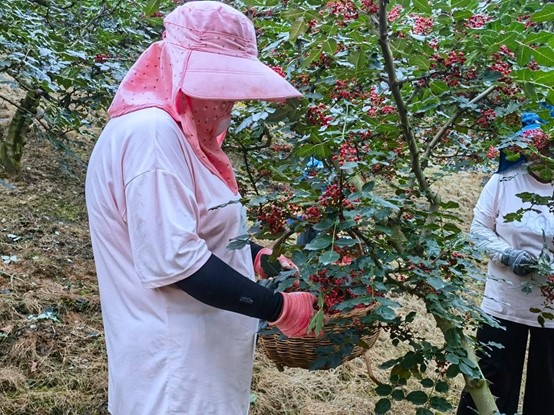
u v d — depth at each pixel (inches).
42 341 96.3
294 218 45.7
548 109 55.3
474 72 54.1
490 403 52.3
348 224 41.7
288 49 63.2
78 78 88.6
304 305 45.4
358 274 44.8
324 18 50.5
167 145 43.0
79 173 153.9
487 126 59.7
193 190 45.1
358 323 49.3
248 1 55.0
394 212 51.2
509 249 83.2
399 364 50.5
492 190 89.0
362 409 100.3
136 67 46.5
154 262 42.0
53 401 86.0
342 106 54.1
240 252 50.3
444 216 48.8
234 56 44.3
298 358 54.7
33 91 93.2
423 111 60.0
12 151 141.7
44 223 130.4
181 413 45.4
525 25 50.9
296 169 50.9
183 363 45.5
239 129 50.8
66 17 116.3
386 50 48.9
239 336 49.2
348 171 46.8
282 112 50.8
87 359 95.1
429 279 44.4
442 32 54.6
